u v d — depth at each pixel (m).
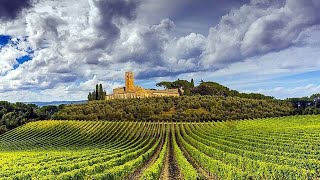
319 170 31.73
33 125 125.44
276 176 28.41
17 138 108.12
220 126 106.38
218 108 134.88
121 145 81.38
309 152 45.69
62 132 111.50
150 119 121.69
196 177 26.88
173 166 41.47
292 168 27.75
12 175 29.66
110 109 134.50
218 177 32.16
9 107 155.88
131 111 131.00
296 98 161.38
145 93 168.75
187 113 127.38
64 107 147.00
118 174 30.33
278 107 145.00
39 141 99.44
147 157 50.44
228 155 40.41
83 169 30.80
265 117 128.88
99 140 96.56
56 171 32.62
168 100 142.25
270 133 74.38
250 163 33.16
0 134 123.25
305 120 109.44
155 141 86.69
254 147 52.16
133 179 33.75
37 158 47.19
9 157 50.41
